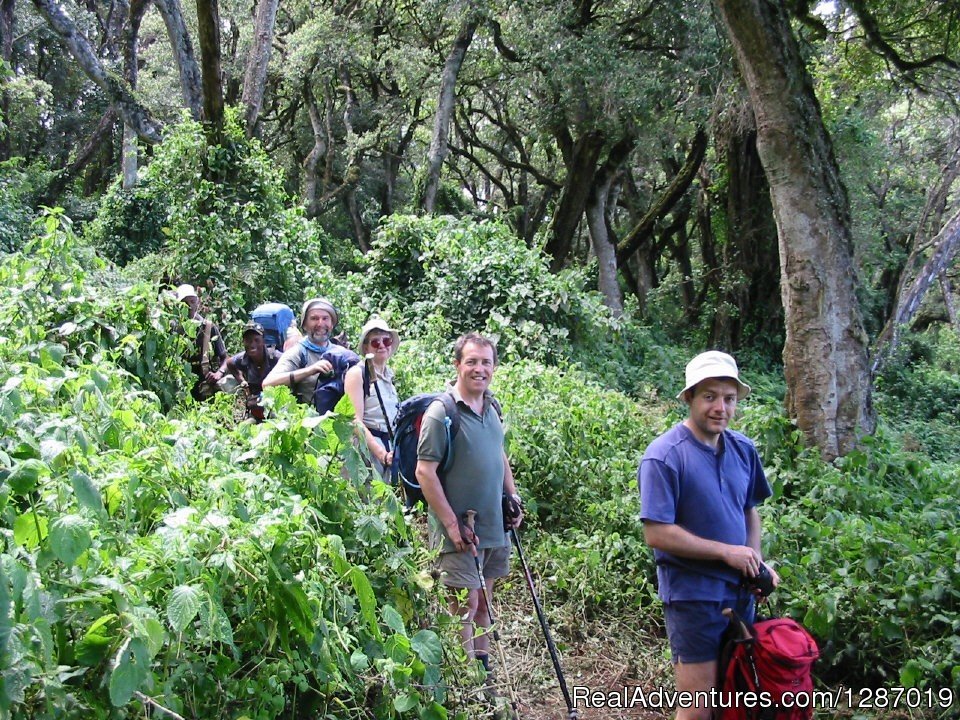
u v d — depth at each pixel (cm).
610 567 543
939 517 577
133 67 1948
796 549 520
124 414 376
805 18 1253
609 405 801
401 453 417
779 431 718
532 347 1175
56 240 612
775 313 2108
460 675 368
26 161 3106
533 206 3111
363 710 323
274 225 1198
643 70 1784
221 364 739
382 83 2784
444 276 1292
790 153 766
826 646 450
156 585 270
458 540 394
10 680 217
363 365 496
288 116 2897
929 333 3572
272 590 287
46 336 578
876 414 790
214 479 320
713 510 340
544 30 1750
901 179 2738
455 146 2911
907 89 1859
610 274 2112
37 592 235
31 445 302
